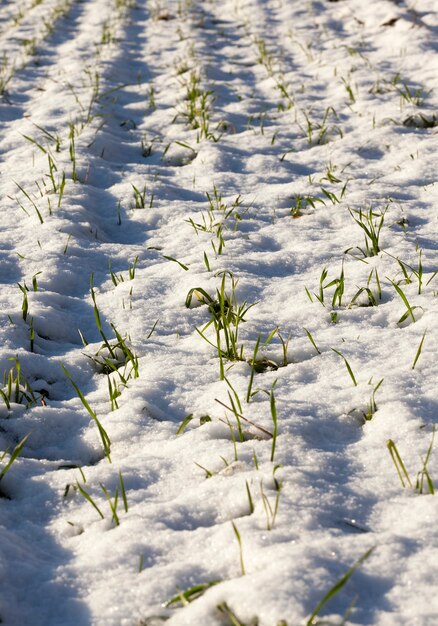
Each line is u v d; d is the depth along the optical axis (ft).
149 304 11.19
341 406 8.29
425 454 7.26
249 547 5.99
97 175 16.74
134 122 20.94
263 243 13.29
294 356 9.55
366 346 9.54
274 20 32.22
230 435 7.89
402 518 6.41
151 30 31.86
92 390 9.19
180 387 8.95
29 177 16.33
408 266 11.55
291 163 17.51
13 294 11.27
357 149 18.01
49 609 5.72
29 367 9.41
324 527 6.30
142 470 7.36
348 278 11.53
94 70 25.25
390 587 5.52
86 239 13.55
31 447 8.05
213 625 5.32
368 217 13.84
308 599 5.33
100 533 6.50
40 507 6.97
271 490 6.79
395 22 28.76
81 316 11.03
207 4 35.99
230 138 19.29
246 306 10.93
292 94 22.82
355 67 24.50
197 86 23.35
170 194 15.75
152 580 5.81
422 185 15.61
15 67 26.43
